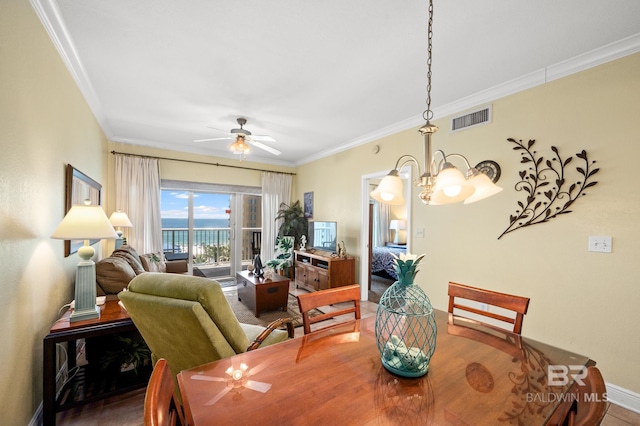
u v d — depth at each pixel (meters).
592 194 2.09
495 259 2.66
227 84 2.64
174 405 0.76
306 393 0.92
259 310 3.50
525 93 2.47
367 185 4.38
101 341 2.06
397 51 2.11
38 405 1.67
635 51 1.91
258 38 1.97
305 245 5.36
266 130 3.98
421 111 3.23
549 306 2.30
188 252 5.28
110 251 4.12
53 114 1.88
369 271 4.98
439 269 3.14
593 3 1.61
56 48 1.92
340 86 2.66
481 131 2.79
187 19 1.79
